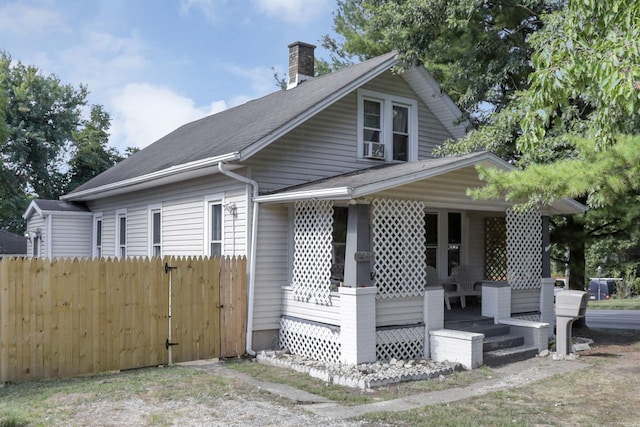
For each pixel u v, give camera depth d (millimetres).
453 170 9695
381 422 6301
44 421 6156
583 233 13555
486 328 10672
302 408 6883
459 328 10570
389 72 13047
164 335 9703
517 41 13195
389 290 9570
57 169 34844
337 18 23328
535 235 12172
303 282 10367
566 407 6945
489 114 13352
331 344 9633
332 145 11992
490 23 13711
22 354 8375
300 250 10500
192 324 9992
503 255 14281
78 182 35031
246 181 10555
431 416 6539
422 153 13695
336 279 10922
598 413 6688
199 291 10094
